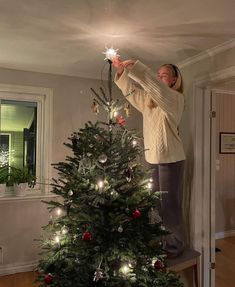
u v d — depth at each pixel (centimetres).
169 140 229
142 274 185
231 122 474
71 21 191
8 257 308
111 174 195
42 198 320
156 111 236
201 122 270
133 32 208
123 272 183
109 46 238
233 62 224
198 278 254
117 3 166
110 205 193
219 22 190
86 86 345
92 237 186
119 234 192
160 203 237
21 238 313
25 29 205
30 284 287
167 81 229
